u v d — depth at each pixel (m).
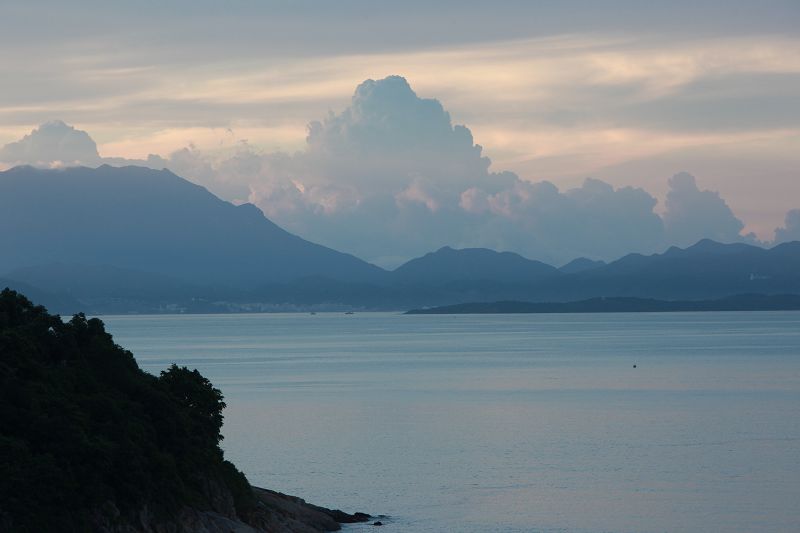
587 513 97.81
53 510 65.19
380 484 111.38
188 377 91.12
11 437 67.00
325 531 90.19
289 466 121.75
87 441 68.88
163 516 72.75
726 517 96.31
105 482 69.38
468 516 96.88
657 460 124.38
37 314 83.50
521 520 95.38
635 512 98.12
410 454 129.62
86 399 74.69
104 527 67.44
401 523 94.06
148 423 78.12
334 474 116.94
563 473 116.81
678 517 96.25
